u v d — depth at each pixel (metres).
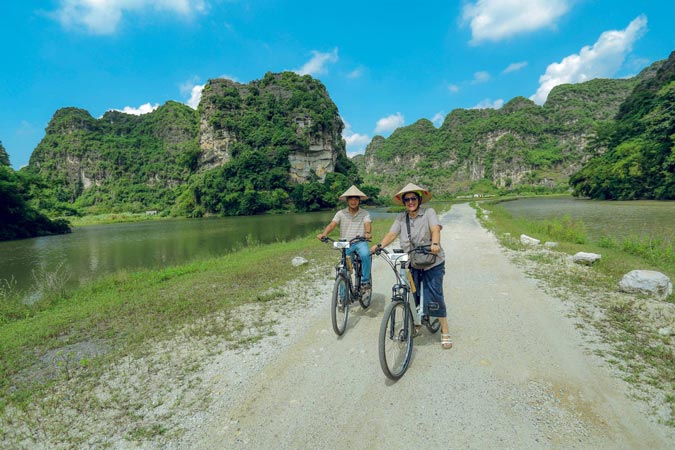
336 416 2.73
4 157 63.41
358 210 4.92
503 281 6.55
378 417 2.69
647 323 4.30
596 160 61.84
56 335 5.04
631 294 5.45
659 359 3.39
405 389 3.05
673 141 42.84
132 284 8.49
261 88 105.06
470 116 198.38
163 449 2.48
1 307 7.05
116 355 4.11
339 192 77.69
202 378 3.44
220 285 7.35
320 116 88.69
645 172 46.97
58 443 2.61
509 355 3.58
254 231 31.91
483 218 22.66
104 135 132.62
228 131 89.12
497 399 2.84
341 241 4.55
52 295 7.92
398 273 3.63
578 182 65.12
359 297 4.79
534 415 2.62
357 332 4.39
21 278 14.10
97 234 38.22
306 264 9.08
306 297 6.12
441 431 2.49
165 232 36.53
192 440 2.56
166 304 6.13
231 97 93.06
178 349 4.16
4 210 36.09
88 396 3.23
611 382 3.02
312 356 3.78
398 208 56.81
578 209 35.50
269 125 88.44
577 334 4.04
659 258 8.54
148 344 4.38
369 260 4.70
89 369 3.81
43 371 3.88
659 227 18.22
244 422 2.72
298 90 101.56
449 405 2.79
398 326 3.40
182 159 97.00
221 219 59.47
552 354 3.57
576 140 142.88
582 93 172.38
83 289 8.59
